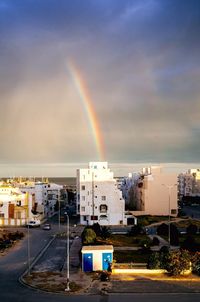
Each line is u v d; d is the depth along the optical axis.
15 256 66.19
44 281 49.19
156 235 87.69
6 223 108.06
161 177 130.50
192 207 166.75
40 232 96.06
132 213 128.88
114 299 42.19
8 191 111.25
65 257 64.88
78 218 126.12
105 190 111.94
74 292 44.62
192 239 69.06
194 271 52.00
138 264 57.03
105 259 54.19
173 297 42.75
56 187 156.12
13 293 44.66
